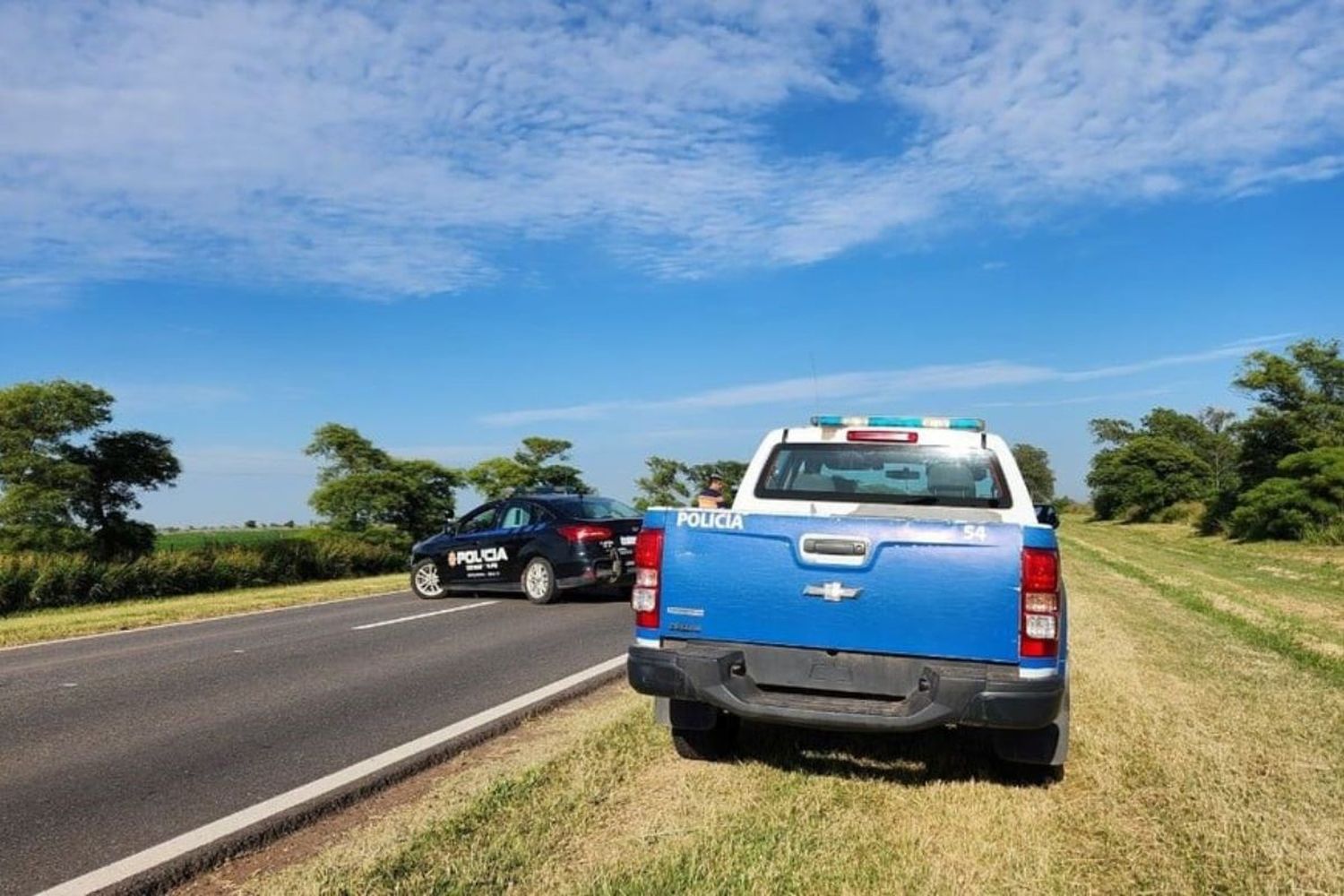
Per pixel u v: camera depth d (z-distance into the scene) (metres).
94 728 6.99
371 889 3.95
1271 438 48.84
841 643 5.08
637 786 5.27
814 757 5.82
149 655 10.44
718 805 4.94
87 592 19.94
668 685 5.27
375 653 10.15
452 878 4.05
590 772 5.46
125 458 39.12
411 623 12.77
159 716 7.33
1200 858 4.29
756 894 3.90
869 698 5.08
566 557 14.65
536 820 4.71
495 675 8.78
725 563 5.30
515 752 6.21
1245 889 4.00
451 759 6.07
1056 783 5.30
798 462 6.32
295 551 26.33
